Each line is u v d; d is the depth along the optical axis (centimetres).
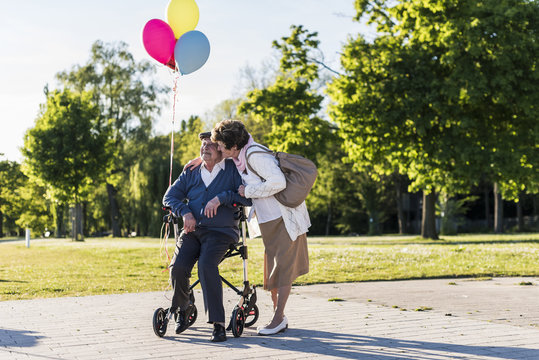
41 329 467
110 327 478
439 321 497
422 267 1103
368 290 752
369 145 2475
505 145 2259
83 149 3891
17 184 7331
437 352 370
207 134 463
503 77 2125
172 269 443
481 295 687
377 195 4897
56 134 3881
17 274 1055
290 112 2678
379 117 2303
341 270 1053
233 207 454
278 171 443
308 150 2711
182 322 449
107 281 911
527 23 2167
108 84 4488
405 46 2416
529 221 4800
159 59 563
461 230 4816
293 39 2673
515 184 2411
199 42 540
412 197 5581
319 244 2384
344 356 360
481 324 480
